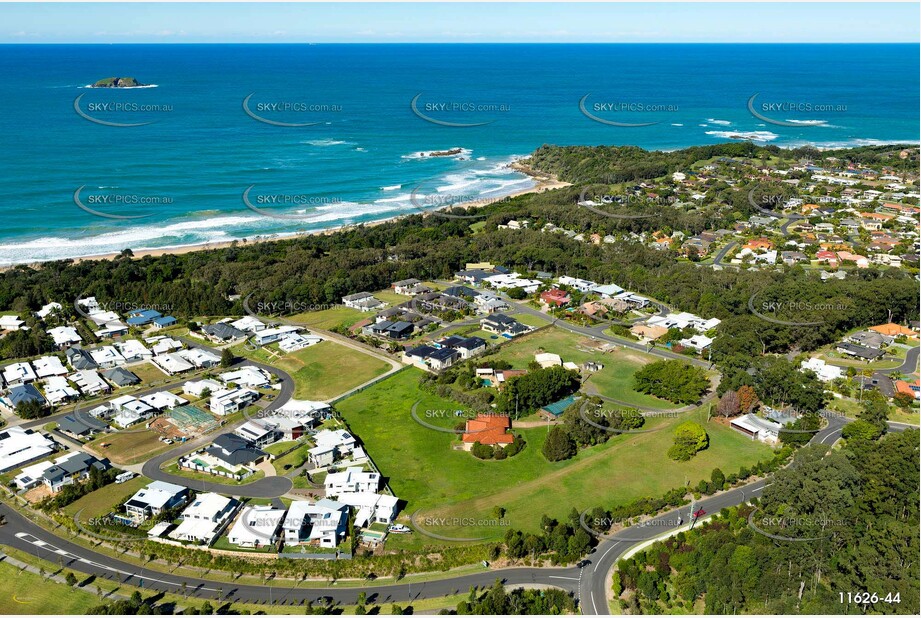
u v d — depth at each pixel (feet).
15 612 233.35
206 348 460.96
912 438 301.02
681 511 291.58
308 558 261.44
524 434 354.54
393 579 254.68
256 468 321.32
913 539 252.21
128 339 475.31
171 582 251.60
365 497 295.48
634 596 245.24
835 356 449.06
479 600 240.32
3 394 390.63
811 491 279.08
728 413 364.99
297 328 490.08
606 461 329.72
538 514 291.38
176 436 349.00
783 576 247.70
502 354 444.14
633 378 413.80
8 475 314.76
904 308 494.59
